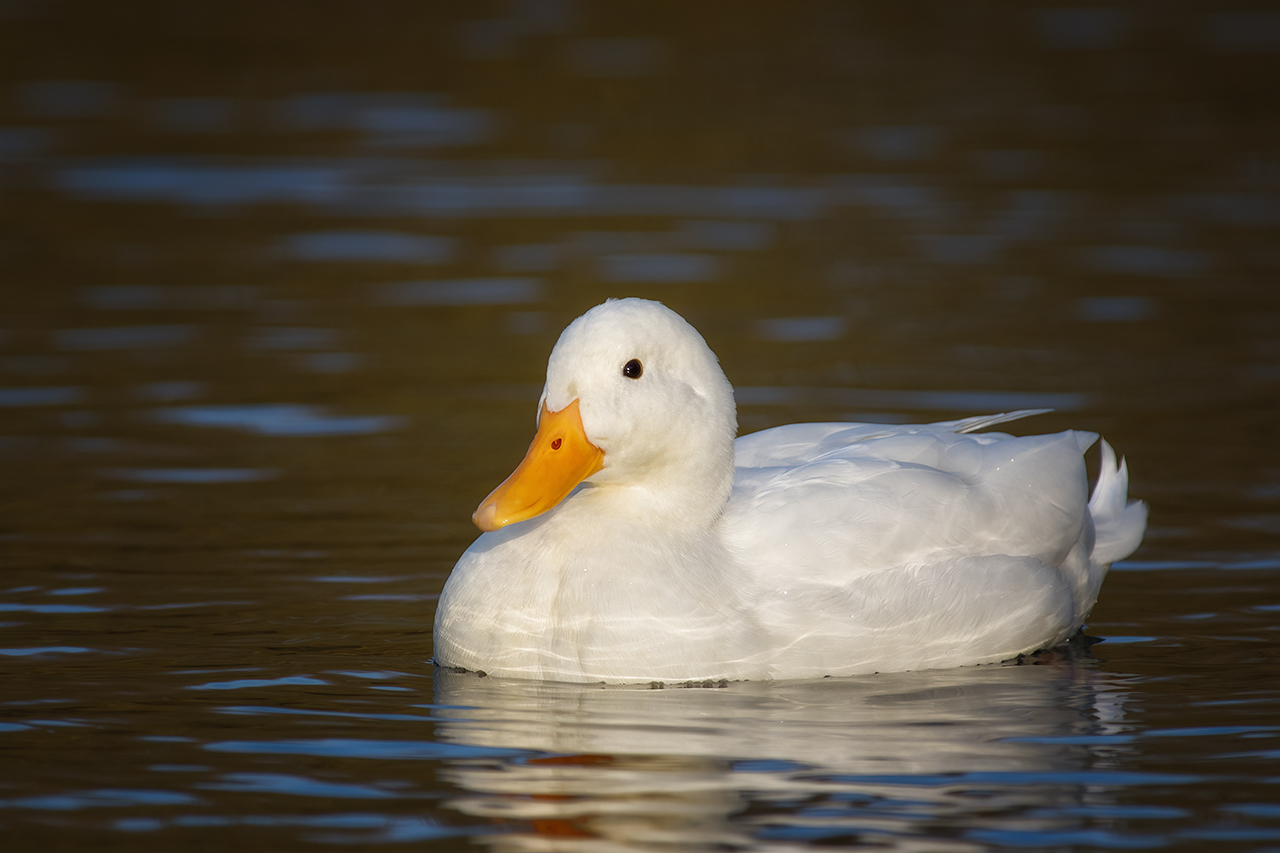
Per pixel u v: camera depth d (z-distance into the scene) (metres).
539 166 25.52
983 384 15.03
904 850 6.46
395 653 9.08
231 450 13.29
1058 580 9.41
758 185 24.31
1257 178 24.22
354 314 17.91
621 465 8.76
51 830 6.66
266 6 37.06
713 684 8.66
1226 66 32.16
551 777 7.20
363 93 30.08
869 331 17.11
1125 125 27.78
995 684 8.69
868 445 9.65
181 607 9.77
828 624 8.78
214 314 17.77
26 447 13.19
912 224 22.05
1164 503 11.78
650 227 22.05
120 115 28.09
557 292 18.89
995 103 29.39
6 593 9.92
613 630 8.59
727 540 9.00
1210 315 17.47
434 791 7.06
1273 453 12.91
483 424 14.18
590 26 35.81
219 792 7.05
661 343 8.77
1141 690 8.51
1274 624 9.59
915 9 37.84
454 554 10.89
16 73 30.72
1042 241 21.05
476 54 33.06
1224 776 7.21
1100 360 15.84
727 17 36.91
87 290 18.70
